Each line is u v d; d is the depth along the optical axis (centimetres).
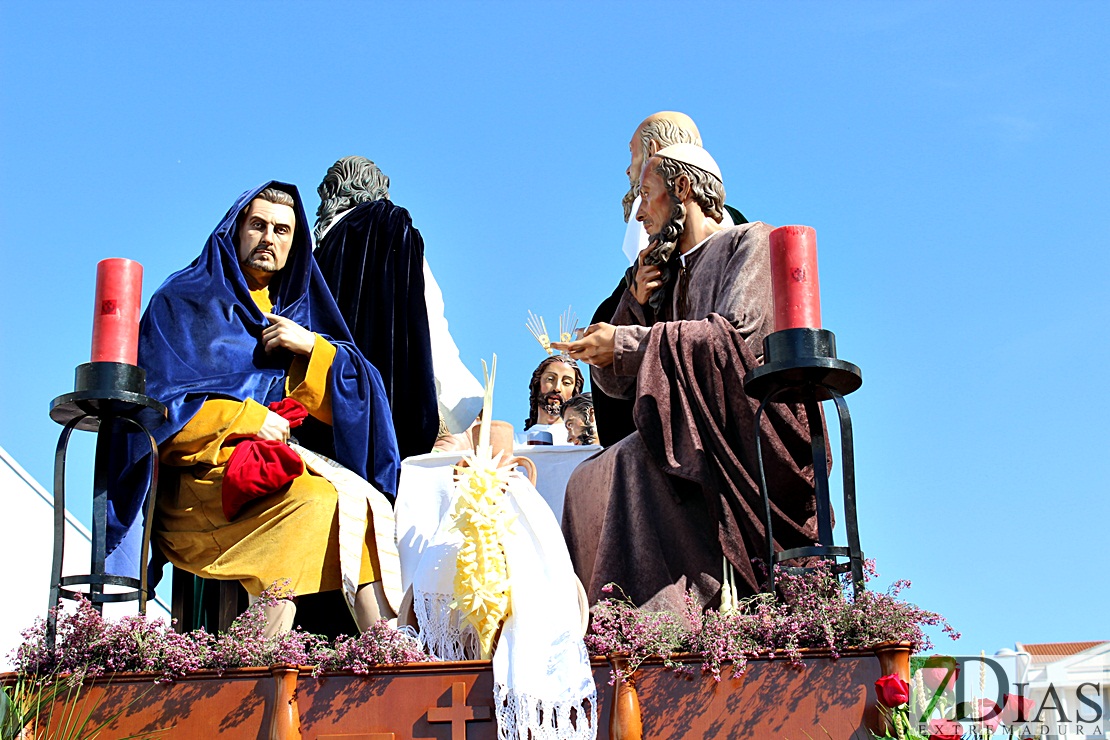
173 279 799
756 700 607
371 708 615
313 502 732
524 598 638
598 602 713
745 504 739
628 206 940
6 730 598
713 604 737
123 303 704
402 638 633
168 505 745
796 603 646
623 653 614
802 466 753
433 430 878
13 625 992
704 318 783
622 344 785
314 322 834
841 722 601
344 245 905
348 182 983
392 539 760
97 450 692
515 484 671
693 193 844
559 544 657
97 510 686
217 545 732
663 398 759
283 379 795
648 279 841
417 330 893
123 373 690
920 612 619
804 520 746
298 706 616
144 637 636
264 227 826
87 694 621
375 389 811
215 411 752
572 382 997
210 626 778
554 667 618
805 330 691
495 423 782
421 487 784
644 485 763
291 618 700
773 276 714
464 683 616
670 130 927
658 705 609
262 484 728
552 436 963
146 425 739
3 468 1016
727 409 755
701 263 819
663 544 752
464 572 642
